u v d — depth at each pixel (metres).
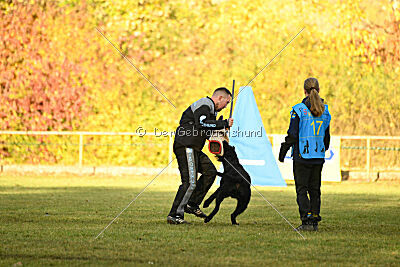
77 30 54.50
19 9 55.00
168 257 15.89
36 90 55.16
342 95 53.75
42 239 18.55
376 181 49.72
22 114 55.44
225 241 18.66
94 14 54.50
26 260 15.28
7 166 53.00
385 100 54.00
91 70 54.53
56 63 54.91
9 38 55.06
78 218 24.17
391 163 54.00
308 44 53.69
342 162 54.03
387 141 54.19
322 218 25.31
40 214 25.30
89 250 16.77
